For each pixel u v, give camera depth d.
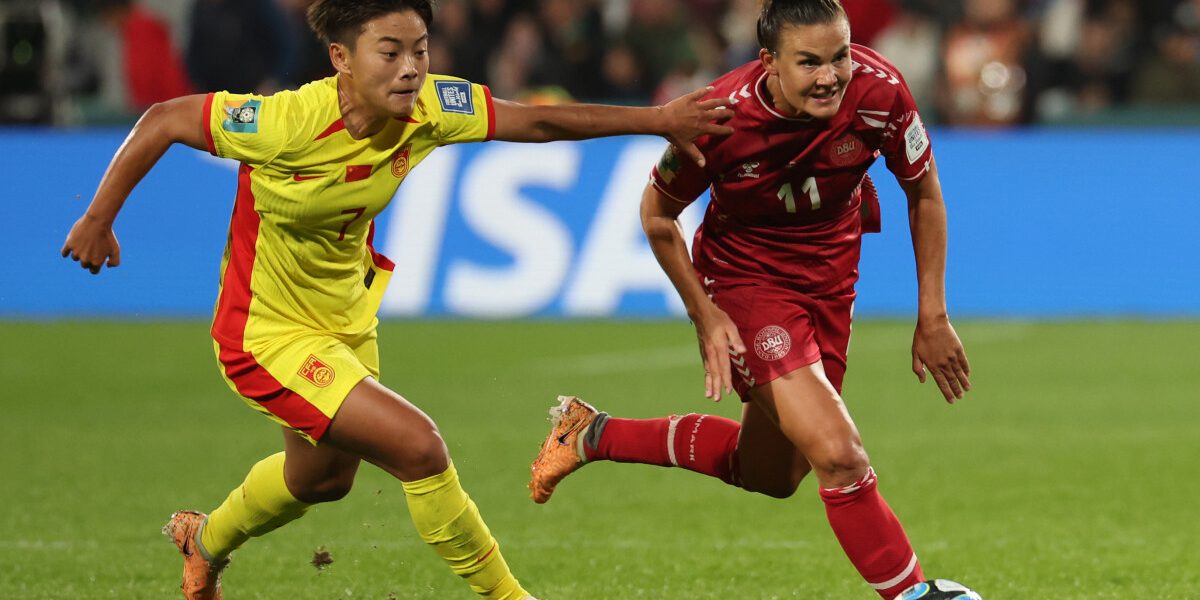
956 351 14.34
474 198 41.66
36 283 41.84
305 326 13.78
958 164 41.97
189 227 41.97
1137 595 16.30
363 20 12.53
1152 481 22.81
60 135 42.00
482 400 30.09
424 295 41.66
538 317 41.31
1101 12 53.75
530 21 48.88
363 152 13.12
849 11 49.28
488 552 13.81
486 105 13.57
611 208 41.53
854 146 13.98
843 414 13.77
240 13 47.38
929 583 13.43
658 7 48.59
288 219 13.27
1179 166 41.62
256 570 17.59
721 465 16.20
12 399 30.52
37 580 17.05
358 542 19.09
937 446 25.72
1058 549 18.59
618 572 17.55
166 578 17.19
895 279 41.56
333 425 13.29
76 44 49.88
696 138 13.80
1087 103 50.91
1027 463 24.23
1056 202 41.69
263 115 12.98
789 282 14.70
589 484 23.00
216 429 27.55
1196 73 50.09
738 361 14.39
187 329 39.69
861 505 13.55
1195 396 30.41
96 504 21.42
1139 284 41.41
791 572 17.52
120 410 29.41
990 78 45.81
